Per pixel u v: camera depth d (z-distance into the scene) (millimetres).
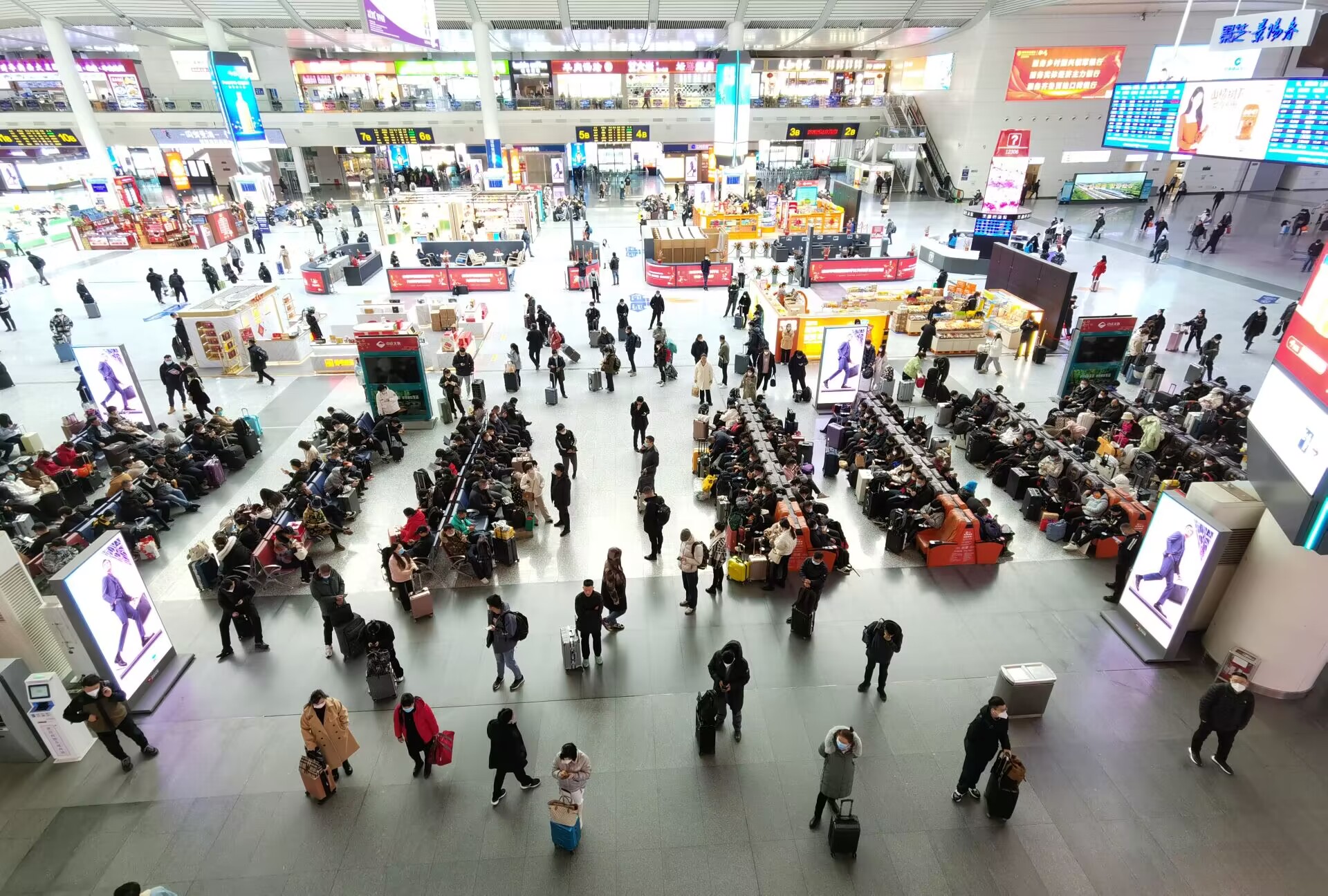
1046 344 21719
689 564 10188
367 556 12297
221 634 9875
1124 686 9258
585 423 17344
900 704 8992
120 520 12625
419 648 10070
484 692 9266
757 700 9086
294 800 7875
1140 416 15719
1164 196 44438
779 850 7238
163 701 9242
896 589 11172
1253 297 25547
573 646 9336
